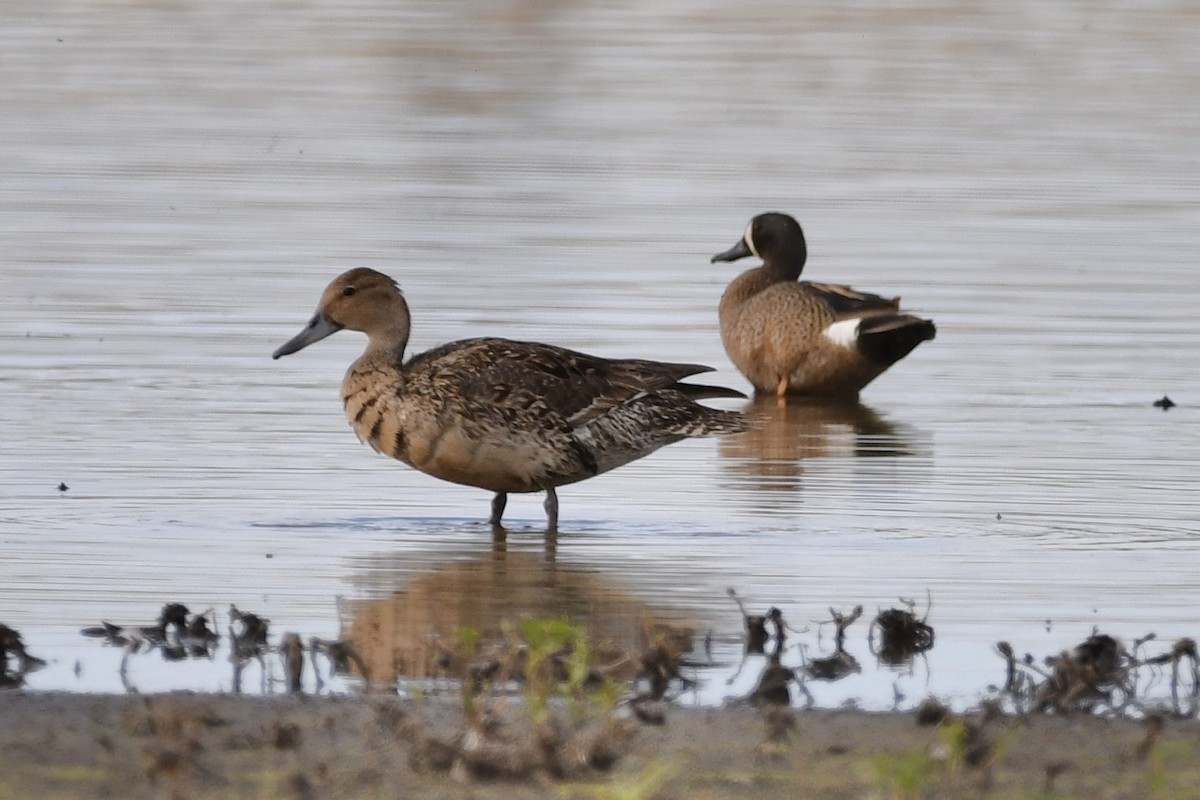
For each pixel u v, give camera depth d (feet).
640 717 28.17
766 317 59.77
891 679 31.58
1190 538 41.11
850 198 84.07
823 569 38.42
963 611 35.40
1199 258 74.43
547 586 36.81
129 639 32.91
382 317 44.01
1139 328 64.75
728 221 79.71
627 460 43.65
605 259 72.74
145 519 41.55
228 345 59.77
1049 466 48.42
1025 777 26.05
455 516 43.01
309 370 57.41
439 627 33.71
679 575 37.83
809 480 47.16
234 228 76.33
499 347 43.04
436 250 73.41
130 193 82.28
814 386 59.77
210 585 36.55
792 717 27.86
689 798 24.94
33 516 41.45
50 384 54.49
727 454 50.80
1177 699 30.60
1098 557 39.50
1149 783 25.76
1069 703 29.89
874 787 25.34
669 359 59.98
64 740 26.76
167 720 27.04
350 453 48.37
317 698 29.12
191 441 48.85
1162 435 52.06
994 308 67.15
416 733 26.37
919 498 45.01
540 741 25.57
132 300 65.00
